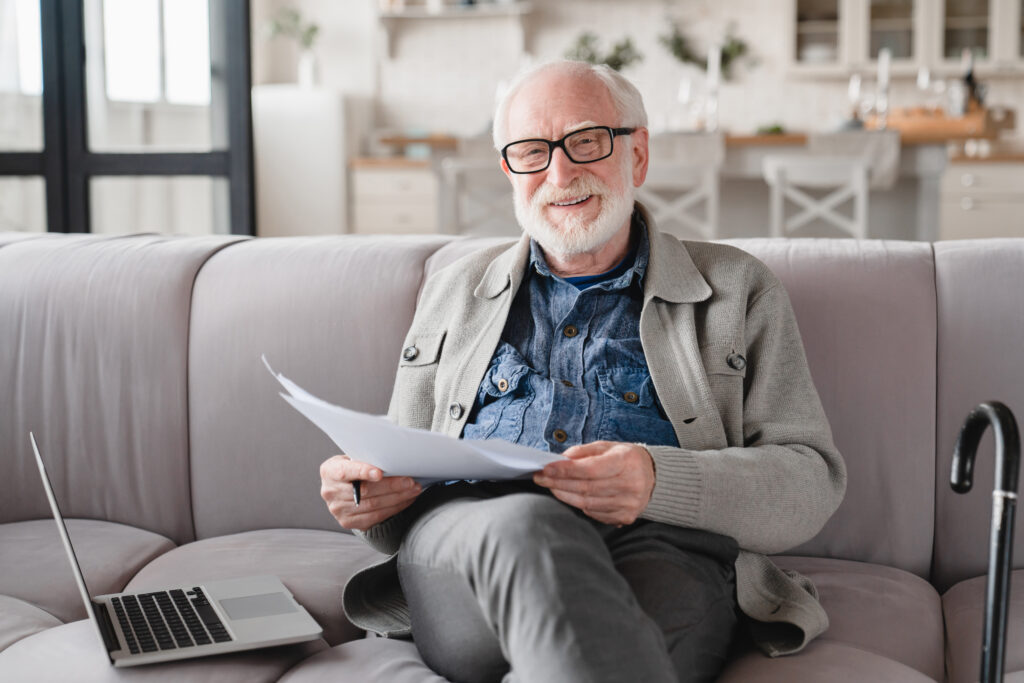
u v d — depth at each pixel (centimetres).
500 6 643
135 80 337
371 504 122
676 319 139
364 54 680
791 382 138
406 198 629
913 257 157
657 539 119
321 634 125
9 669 120
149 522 178
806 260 159
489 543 100
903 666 114
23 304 187
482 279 152
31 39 327
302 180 632
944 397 149
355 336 172
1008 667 117
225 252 187
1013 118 514
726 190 551
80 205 332
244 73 345
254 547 160
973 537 146
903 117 518
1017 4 578
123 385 180
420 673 117
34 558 158
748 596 124
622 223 142
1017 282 149
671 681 94
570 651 92
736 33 631
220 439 176
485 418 139
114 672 115
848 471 151
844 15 596
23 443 183
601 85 142
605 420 133
